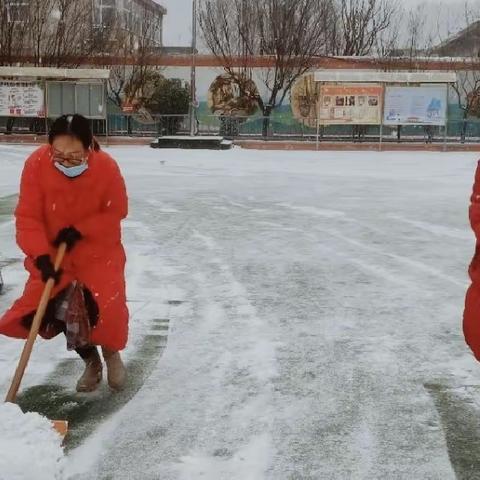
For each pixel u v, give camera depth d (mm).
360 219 9617
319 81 23891
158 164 18625
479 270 3143
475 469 2916
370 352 4305
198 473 2850
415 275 6344
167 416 3381
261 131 31094
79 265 3396
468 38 39875
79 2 31469
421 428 3283
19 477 2590
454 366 4082
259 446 3086
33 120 27812
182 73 31531
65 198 3348
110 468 2883
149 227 8742
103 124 27812
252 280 6086
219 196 12008
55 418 3348
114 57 30797
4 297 5371
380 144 25109
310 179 15258
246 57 31078
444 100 24047
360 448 3082
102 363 3986
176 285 5859
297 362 4117
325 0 36500
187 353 4250
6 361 4062
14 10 29812
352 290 5785
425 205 11070
